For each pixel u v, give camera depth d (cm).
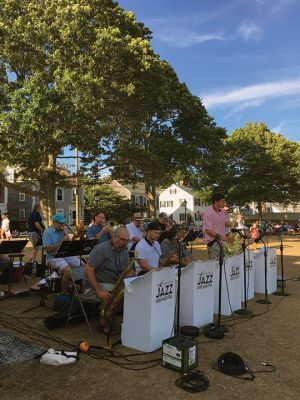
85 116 1570
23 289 744
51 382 352
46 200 1980
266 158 3966
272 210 7400
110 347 430
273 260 756
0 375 363
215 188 4200
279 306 643
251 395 331
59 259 639
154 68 1867
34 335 475
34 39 1723
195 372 369
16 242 693
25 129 1516
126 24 1947
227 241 632
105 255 495
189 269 507
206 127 2550
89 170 2052
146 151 1958
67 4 1731
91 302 518
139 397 326
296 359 410
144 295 427
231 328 518
